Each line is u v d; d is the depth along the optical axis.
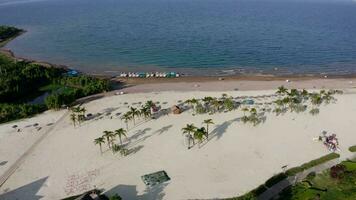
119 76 172.00
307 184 85.06
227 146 102.56
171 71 178.88
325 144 102.00
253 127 113.12
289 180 87.31
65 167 94.75
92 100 139.62
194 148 101.94
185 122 117.38
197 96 140.62
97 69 185.75
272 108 127.12
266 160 95.56
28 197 83.25
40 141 108.50
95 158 98.38
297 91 140.25
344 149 100.62
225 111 125.00
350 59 198.62
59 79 163.25
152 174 90.25
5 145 106.88
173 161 95.94
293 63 190.88
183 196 82.19
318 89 148.00
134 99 139.25
